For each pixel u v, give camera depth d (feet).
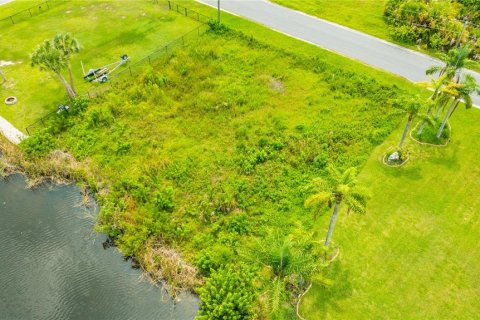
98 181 124.16
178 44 180.96
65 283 102.68
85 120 143.64
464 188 122.52
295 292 99.50
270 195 119.85
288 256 79.87
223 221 113.39
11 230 114.73
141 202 118.52
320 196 85.56
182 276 100.83
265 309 94.02
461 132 139.13
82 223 115.85
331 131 138.92
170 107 150.10
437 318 94.84
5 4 219.00
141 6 210.38
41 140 135.13
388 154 131.64
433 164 129.49
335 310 96.22
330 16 198.49
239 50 176.65
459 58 120.06
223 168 128.57
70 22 199.93
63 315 96.73
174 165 128.98
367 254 106.83
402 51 175.22
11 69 169.89
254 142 136.26
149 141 137.18
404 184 123.85
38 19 203.62
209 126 142.72
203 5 208.74
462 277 102.12
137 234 109.40
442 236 110.73
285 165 128.98
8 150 132.16
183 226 111.45
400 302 97.55
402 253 107.14
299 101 152.46
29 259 107.86
